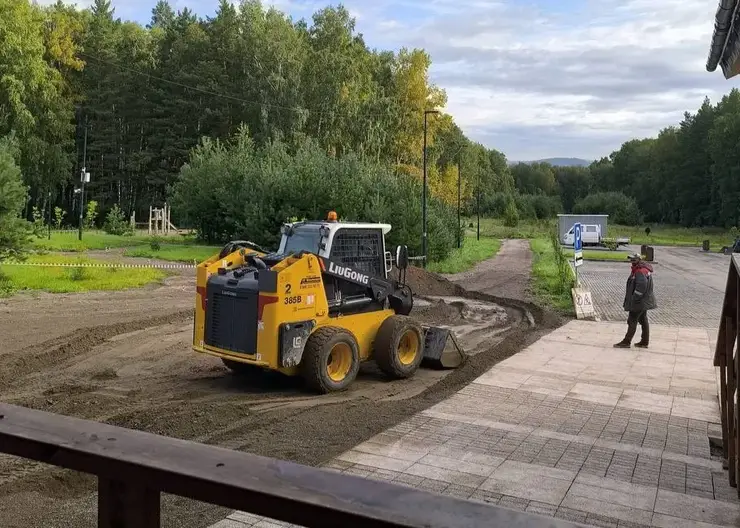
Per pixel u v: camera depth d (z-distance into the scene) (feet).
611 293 78.33
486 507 5.54
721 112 316.40
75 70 213.46
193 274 80.64
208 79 208.54
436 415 27.50
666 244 220.23
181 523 17.10
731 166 284.20
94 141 213.87
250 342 30.32
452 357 37.06
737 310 17.33
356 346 32.40
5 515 17.30
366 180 106.63
